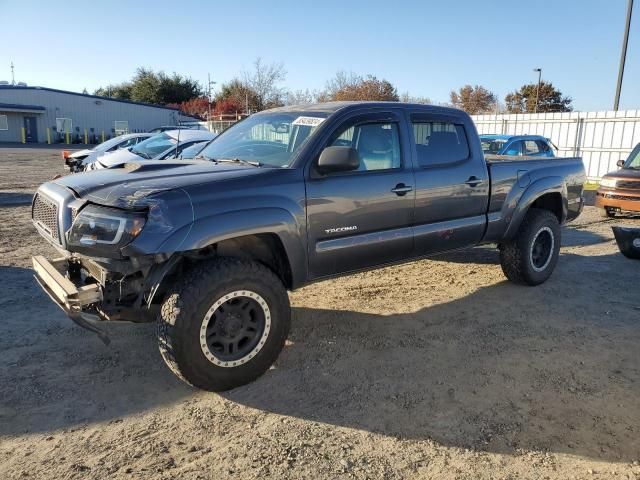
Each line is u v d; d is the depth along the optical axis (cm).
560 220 672
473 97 5153
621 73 2236
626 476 300
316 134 435
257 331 391
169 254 347
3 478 292
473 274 697
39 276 405
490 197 565
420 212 498
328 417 357
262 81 4700
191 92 6588
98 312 370
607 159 1953
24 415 354
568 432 342
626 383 405
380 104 487
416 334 495
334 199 431
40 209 426
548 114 2091
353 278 675
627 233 765
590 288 641
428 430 343
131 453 317
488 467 307
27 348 450
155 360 435
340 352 454
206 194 370
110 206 358
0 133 4725
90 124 5066
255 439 331
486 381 407
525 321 530
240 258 386
